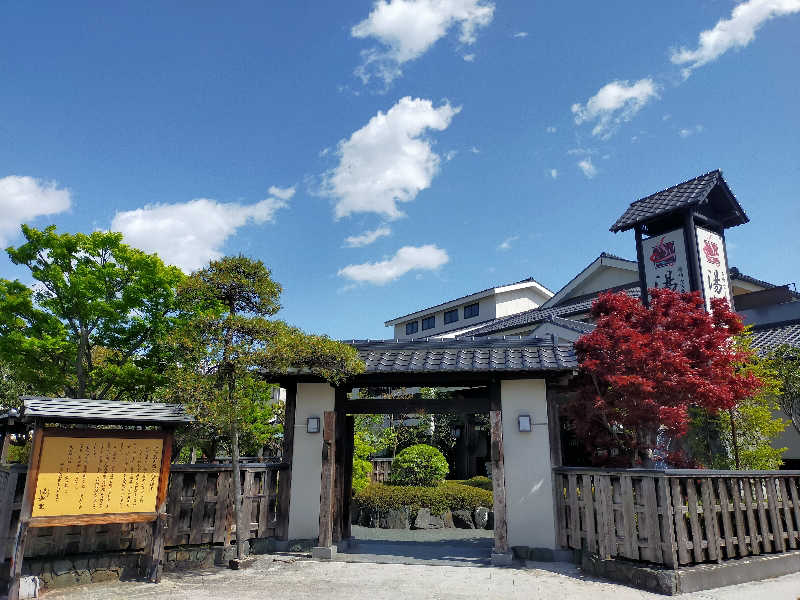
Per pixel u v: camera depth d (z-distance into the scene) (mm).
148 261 11469
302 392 9984
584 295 22781
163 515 7316
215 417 7863
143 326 11727
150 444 7410
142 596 6426
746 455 9938
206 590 6723
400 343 10109
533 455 8992
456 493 13227
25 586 6258
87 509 6781
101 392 11961
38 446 6547
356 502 13586
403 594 6539
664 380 8125
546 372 8992
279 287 9227
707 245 13469
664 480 6840
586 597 6391
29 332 11188
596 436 9234
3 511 6602
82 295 11016
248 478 8922
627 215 14773
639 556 7012
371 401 9859
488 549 9602
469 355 9492
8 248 11203
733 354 9008
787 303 14445
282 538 9281
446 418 20156
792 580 7168
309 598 6367
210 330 8195
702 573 6707
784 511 8086
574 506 8391
